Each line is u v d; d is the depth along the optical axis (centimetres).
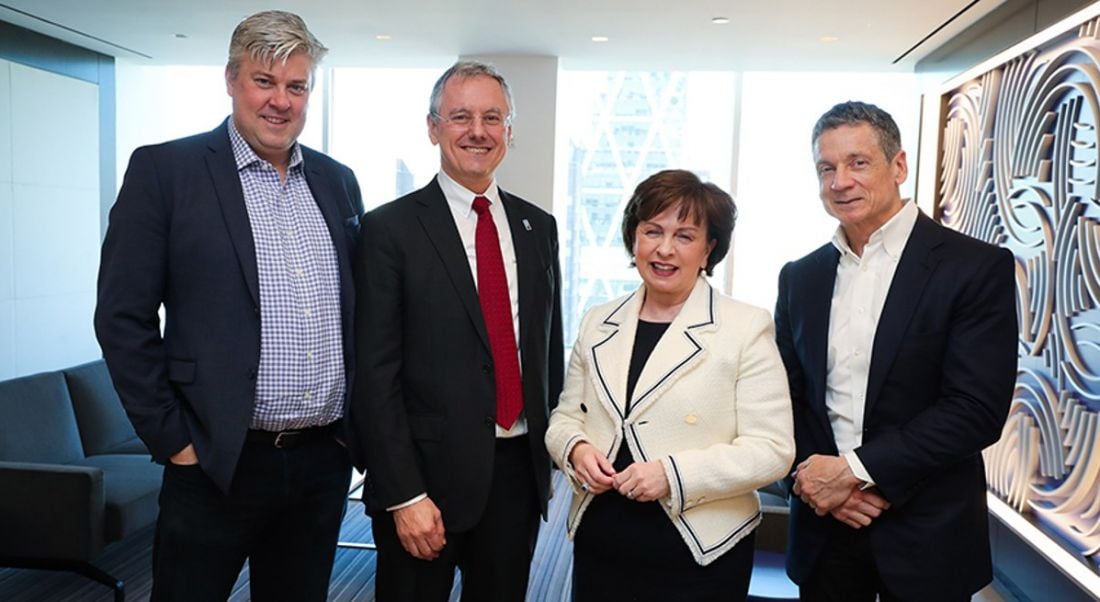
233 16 425
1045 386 312
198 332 160
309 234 173
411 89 572
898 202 164
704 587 152
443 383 165
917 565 156
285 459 171
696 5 382
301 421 170
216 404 158
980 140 382
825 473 156
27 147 467
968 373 151
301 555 184
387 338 165
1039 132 319
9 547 277
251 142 167
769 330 158
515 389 174
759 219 546
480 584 178
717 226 160
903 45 445
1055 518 302
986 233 375
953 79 417
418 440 166
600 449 159
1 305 454
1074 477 292
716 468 145
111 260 157
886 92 538
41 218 481
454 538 171
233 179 166
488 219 177
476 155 170
